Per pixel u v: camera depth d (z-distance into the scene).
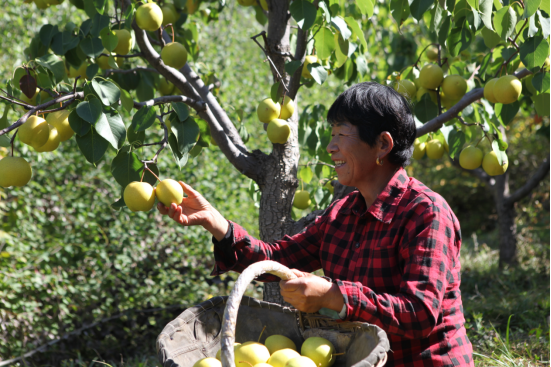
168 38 2.60
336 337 1.33
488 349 3.11
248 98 5.52
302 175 3.06
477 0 1.89
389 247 1.31
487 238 8.21
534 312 3.88
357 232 1.43
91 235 4.10
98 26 2.08
